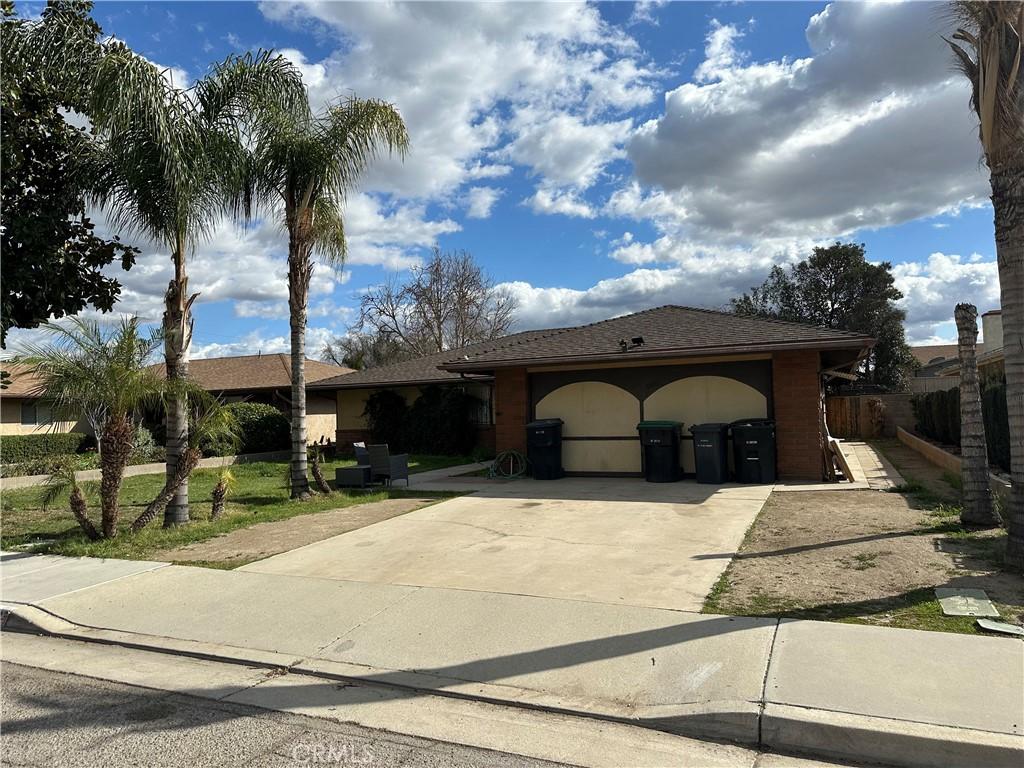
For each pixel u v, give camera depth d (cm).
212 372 3422
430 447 2273
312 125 1220
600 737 396
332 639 552
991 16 657
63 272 1195
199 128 1059
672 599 598
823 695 407
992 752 347
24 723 427
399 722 420
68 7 1097
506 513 1051
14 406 2539
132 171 1004
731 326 1481
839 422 2530
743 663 459
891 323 3875
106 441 933
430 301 4391
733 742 388
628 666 468
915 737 359
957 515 890
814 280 4141
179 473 997
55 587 714
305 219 1245
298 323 1272
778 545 779
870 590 596
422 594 645
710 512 1001
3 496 1442
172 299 1033
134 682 493
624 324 1677
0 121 1033
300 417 1271
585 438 1522
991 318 2331
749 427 1302
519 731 405
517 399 1574
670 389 1454
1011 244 662
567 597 616
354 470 1393
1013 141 657
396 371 2500
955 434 1716
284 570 750
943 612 532
